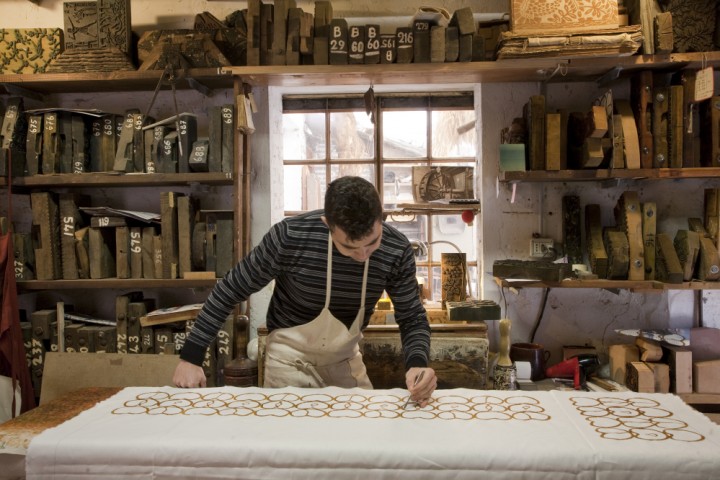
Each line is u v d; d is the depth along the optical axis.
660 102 2.53
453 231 3.25
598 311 2.84
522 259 2.84
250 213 2.92
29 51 2.77
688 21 2.49
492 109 2.85
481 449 1.24
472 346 2.39
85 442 1.29
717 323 2.81
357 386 2.03
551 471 1.21
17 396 2.58
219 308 1.78
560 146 2.56
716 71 2.68
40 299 3.01
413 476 1.23
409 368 1.67
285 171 3.33
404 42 2.52
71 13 2.74
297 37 2.56
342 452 1.24
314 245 1.73
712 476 1.19
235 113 2.65
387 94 3.25
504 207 2.85
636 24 2.46
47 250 2.71
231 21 2.82
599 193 2.81
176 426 1.40
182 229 2.67
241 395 1.68
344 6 2.88
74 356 2.19
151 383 2.14
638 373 2.44
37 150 2.73
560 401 1.62
